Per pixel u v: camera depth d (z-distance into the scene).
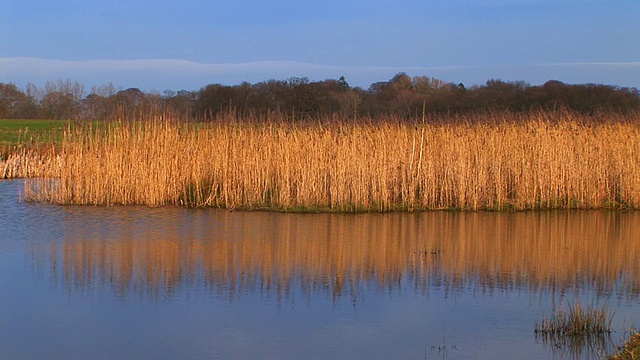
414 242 19.69
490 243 19.64
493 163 26.42
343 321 12.47
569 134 27.50
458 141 26.58
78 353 10.78
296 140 26.23
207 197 26.70
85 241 19.39
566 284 15.16
